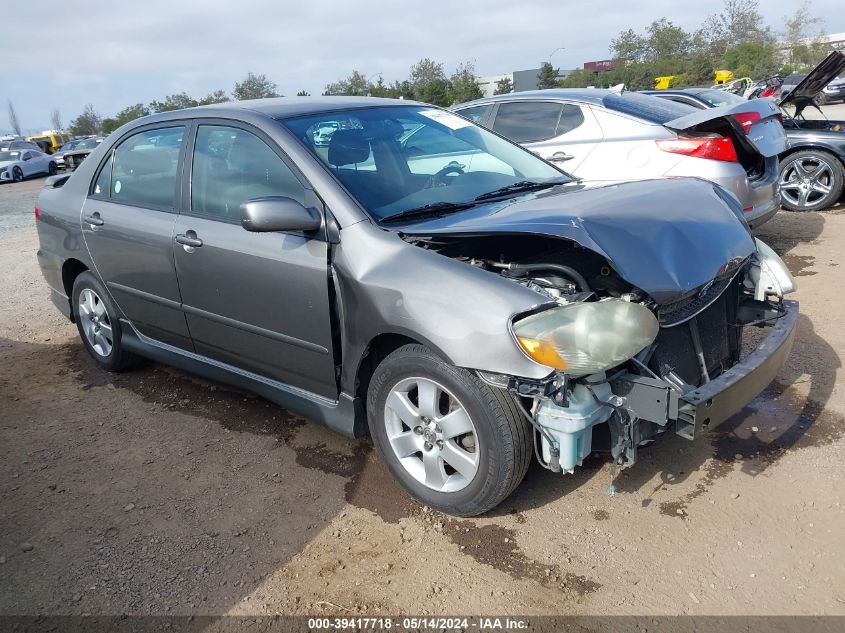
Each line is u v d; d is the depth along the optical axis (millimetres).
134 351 4371
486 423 2617
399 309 2736
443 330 2605
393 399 2936
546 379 2438
